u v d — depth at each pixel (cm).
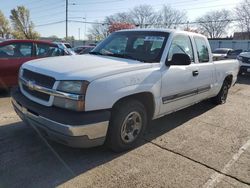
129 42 483
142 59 438
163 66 432
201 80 541
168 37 459
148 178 332
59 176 326
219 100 692
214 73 600
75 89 325
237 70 743
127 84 365
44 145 403
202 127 525
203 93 568
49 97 342
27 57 729
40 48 759
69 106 329
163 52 440
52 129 331
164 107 447
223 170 360
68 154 381
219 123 554
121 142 383
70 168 346
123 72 368
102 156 380
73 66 367
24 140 417
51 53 779
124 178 329
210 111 643
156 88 414
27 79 381
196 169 359
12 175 324
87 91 326
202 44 565
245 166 373
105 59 421
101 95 336
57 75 340
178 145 432
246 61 1342
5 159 359
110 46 498
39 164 351
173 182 327
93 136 337
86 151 392
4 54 695
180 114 606
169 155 395
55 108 336
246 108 688
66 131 320
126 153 394
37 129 367
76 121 319
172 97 458
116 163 364
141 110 403
